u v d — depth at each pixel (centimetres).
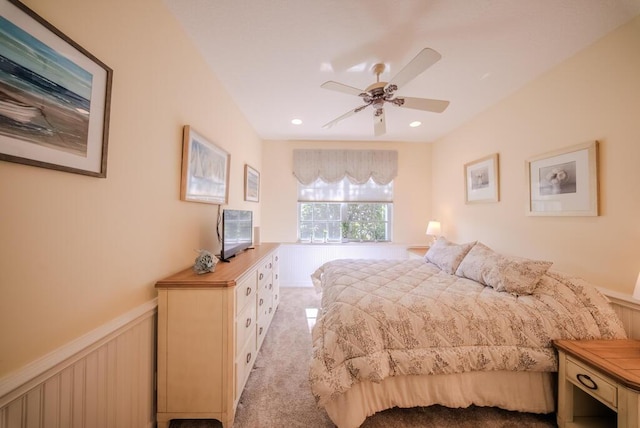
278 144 411
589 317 145
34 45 78
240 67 206
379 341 139
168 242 152
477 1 140
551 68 203
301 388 170
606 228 165
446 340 140
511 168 247
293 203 411
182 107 166
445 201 376
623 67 156
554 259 202
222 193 229
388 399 139
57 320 88
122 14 114
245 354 163
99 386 103
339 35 167
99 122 100
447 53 184
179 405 133
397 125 339
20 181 77
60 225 88
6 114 71
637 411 101
